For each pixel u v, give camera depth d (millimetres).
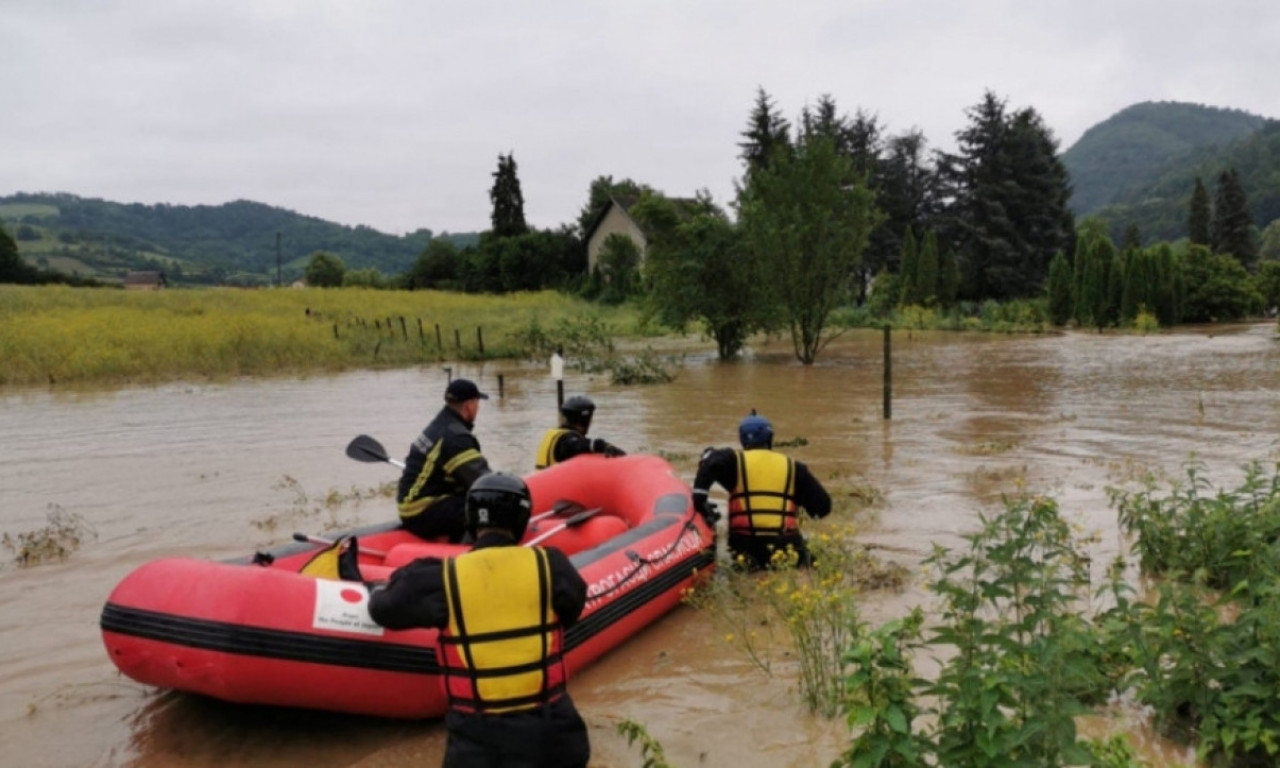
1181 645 4203
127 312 30844
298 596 4414
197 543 7738
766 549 6461
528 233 64812
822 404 15578
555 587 3367
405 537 6148
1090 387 17609
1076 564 5863
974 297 62250
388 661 4434
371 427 13711
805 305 23594
